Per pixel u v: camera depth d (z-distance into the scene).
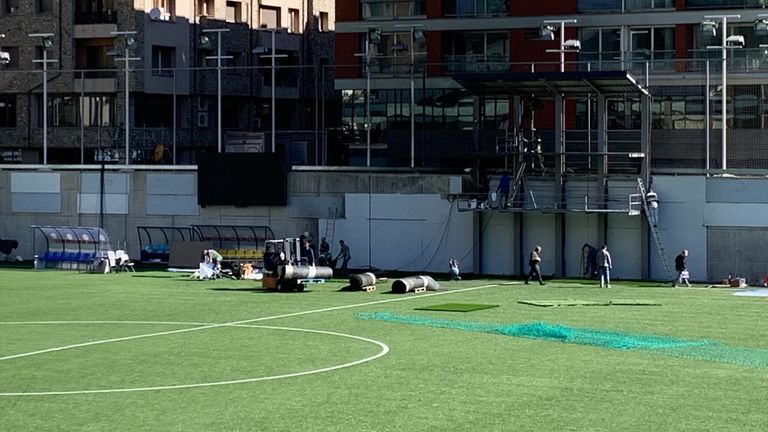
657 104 105.31
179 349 50.56
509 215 89.44
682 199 85.38
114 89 126.69
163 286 80.25
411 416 36.91
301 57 142.75
